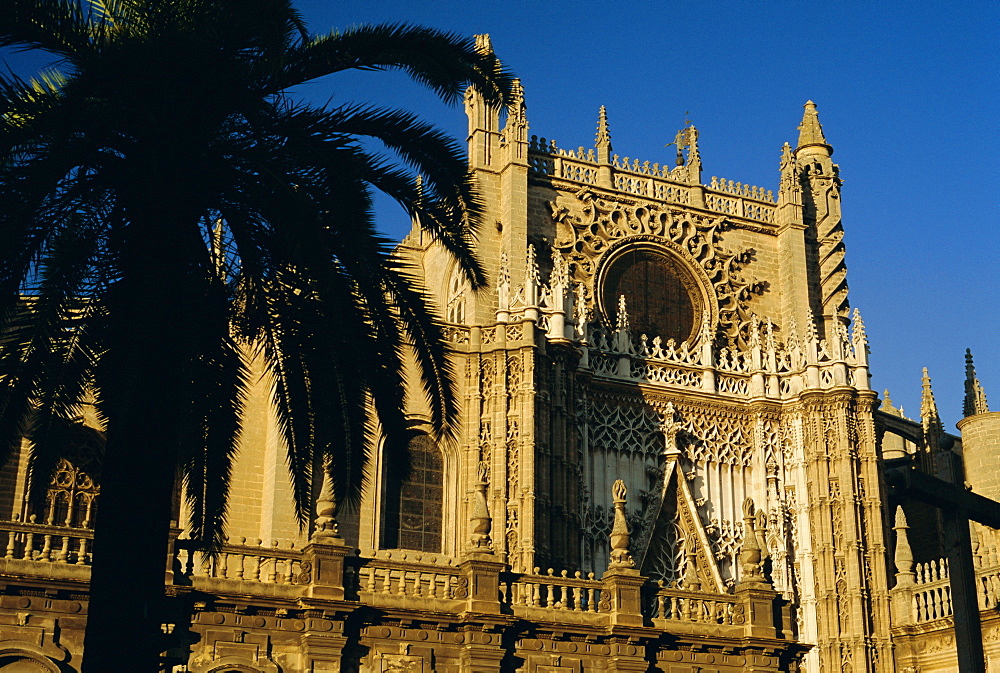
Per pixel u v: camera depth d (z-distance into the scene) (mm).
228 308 26281
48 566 32594
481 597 38031
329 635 35469
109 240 23969
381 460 47562
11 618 31984
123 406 22250
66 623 32500
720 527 55125
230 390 27609
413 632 37125
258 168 23828
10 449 24719
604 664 39594
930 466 62594
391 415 27312
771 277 62281
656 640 40375
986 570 48656
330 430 26781
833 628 53156
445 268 58562
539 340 51188
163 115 22891
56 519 42562
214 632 34469
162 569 22125
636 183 60594
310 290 25703
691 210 61344
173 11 23891
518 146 57344
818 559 54406
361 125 26062
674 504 54531
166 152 22766
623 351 55906
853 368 57125
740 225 62375
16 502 41812
